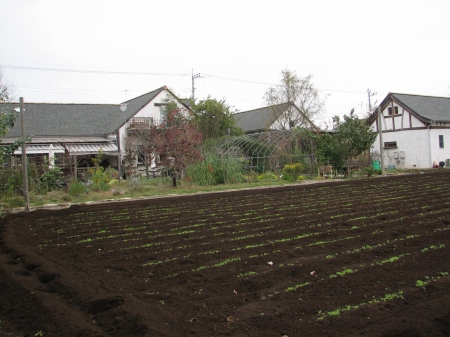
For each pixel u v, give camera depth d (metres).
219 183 20.19
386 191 14.33
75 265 6.27
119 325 4.10
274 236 7.82
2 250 7.45
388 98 32.56
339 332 3.84
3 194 13.68
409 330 3.77
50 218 10.56
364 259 6.16
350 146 22.03
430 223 8.49
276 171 23.20
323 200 12.58
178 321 4.14
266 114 37.62
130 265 6.23
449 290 4.73
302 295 4.78
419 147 30.45
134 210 11.61
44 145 24.59
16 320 4.37
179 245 7.35
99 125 28.84
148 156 23.28
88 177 20.28
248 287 5.12
